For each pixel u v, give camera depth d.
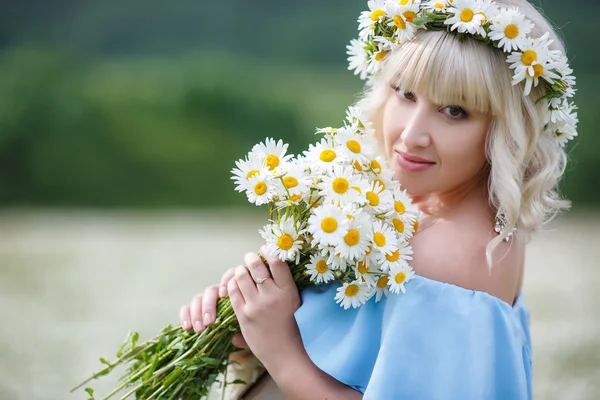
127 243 9.58
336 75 24.92
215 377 2.25
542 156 2.09
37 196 14.80
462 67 1.92
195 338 2.25
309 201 2.01
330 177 1.96
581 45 24.55
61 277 7.54
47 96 15.39
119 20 31.39
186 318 2.28
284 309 2.08
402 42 2.03
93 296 6.75
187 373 2.23
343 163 2.03
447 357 1.90
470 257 2.02
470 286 2.00
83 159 14.92
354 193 1.94
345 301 1.96
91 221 11.93
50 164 14.83
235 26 31.16
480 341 1.92
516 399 1.94
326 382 2.04
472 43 1.95
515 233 2.13
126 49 30.95
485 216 2.09
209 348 2.23
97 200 14.89
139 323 5.89
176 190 14.99
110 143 15.16
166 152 15.08
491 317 1.96
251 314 2.08
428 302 1.94
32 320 5.98
